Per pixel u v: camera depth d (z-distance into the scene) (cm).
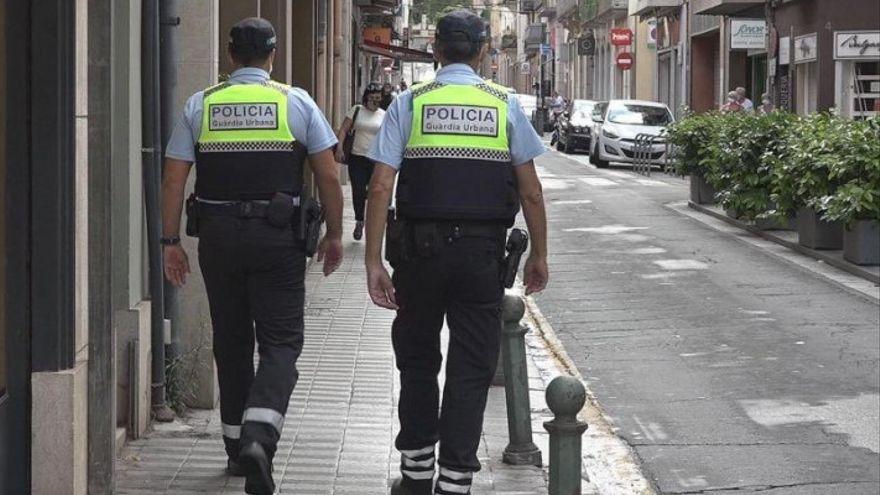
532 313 3272
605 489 1812
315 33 4875
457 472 1418
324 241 1612
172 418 1952
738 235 4934
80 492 1434
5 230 1366
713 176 5088
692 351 2795
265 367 1509
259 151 1521
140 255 1900
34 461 1397
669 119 9294
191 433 1895
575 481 1261
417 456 1491
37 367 1391
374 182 1405
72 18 1362
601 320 3183
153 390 1939
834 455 1981
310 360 2514
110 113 1450
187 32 2019
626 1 13875
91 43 1437
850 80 7662
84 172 1421
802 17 8025
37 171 1366
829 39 7619
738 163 4872
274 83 1558
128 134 1791
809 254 4309
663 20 12588
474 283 1407
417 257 1402
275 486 1611
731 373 2573
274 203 1513
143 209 1914
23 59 1353
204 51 2019
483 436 1978
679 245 4628
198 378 2031
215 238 1522
